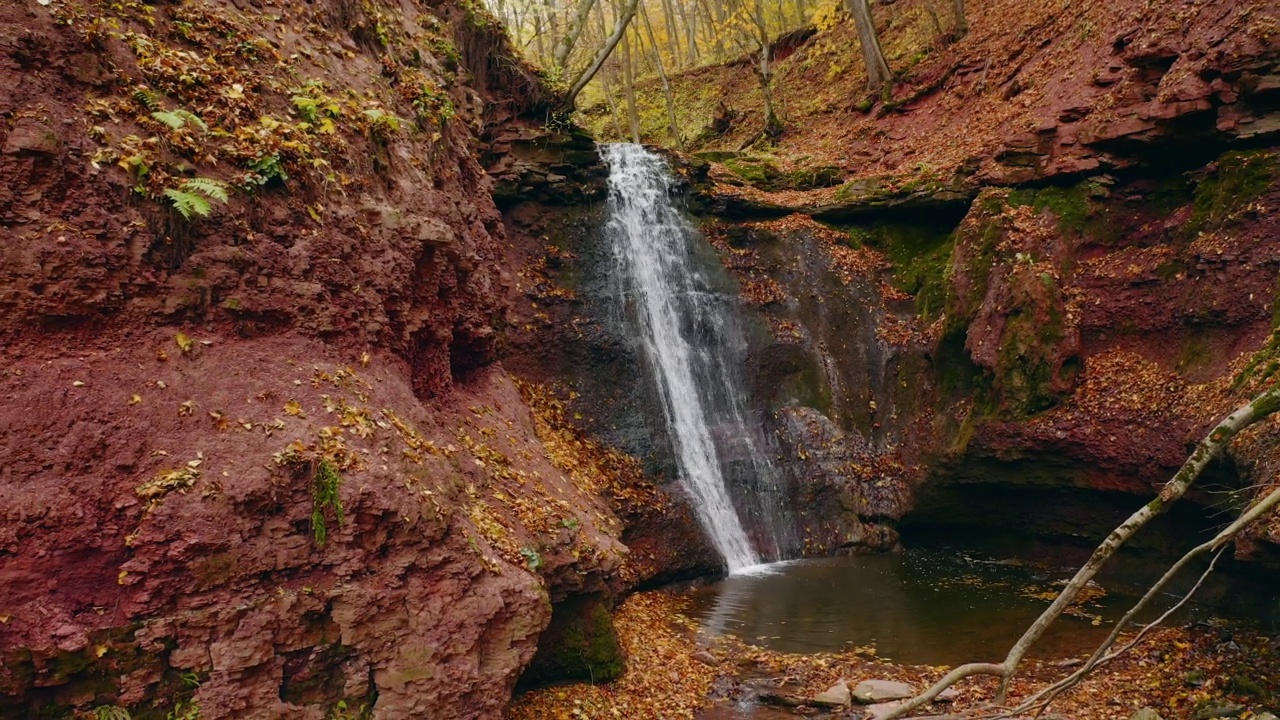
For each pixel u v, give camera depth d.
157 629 4.99
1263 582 10.00
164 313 5.90
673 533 13.88
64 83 5.88
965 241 16.05
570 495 9.92
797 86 31.16
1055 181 15.34
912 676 9.25
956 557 15.05
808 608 12.10
